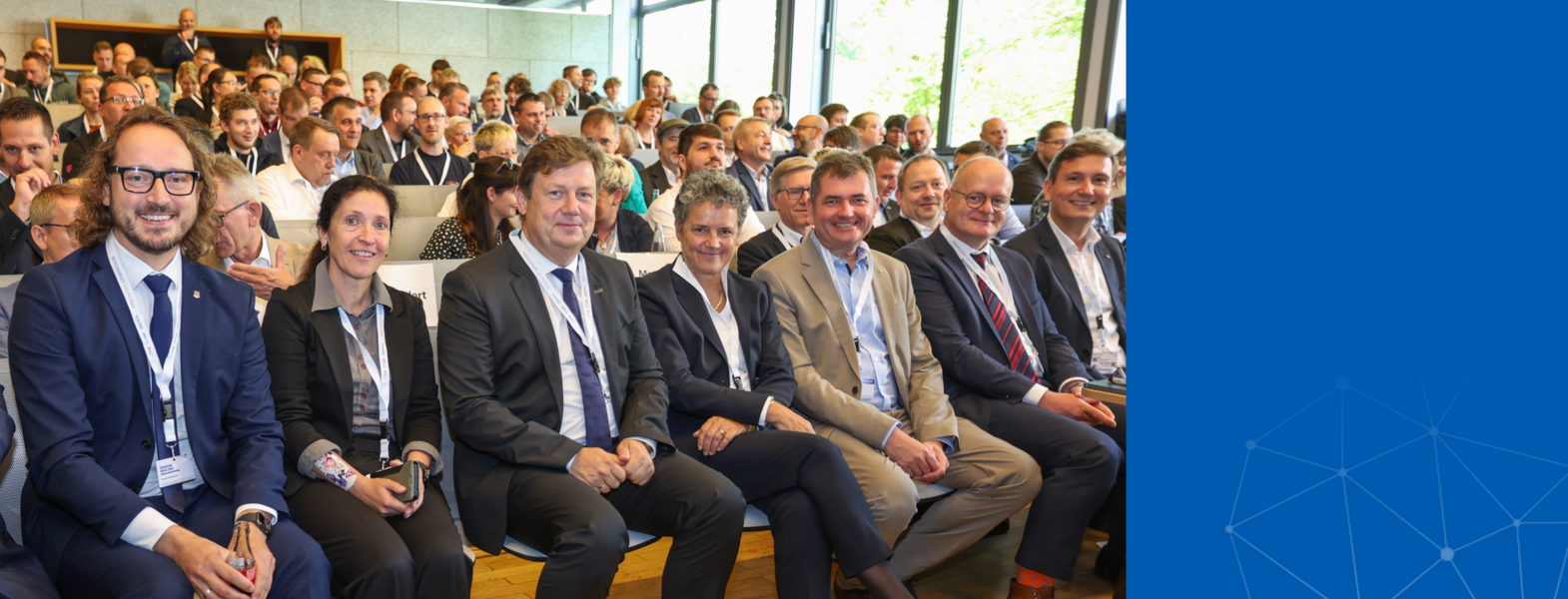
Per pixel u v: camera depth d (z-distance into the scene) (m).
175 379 1.58
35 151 3.21
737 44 11.55
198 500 1.62
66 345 1.49
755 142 4.93
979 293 2.54
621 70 14.05
